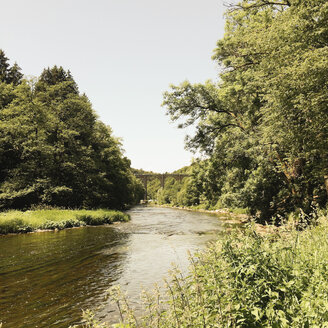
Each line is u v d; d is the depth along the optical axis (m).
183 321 3.09
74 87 54.69
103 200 38.69
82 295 7.46
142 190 128.25
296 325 2.96
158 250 13.43
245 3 15.83
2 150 31.42
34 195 31.12
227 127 21.30
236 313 3.16
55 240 16.05
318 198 16.30
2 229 18.45
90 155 40.94
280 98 10.55
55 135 38.28
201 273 4.26
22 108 34.34
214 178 24.14
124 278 8.95
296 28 10.55
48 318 6.07
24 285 8.24
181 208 72.56
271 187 22.66
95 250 13.38
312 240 5.74
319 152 12.68
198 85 20.23
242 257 4.42
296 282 3.88
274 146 14.30
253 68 16.02
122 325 3.24
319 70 8.93
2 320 6.00
